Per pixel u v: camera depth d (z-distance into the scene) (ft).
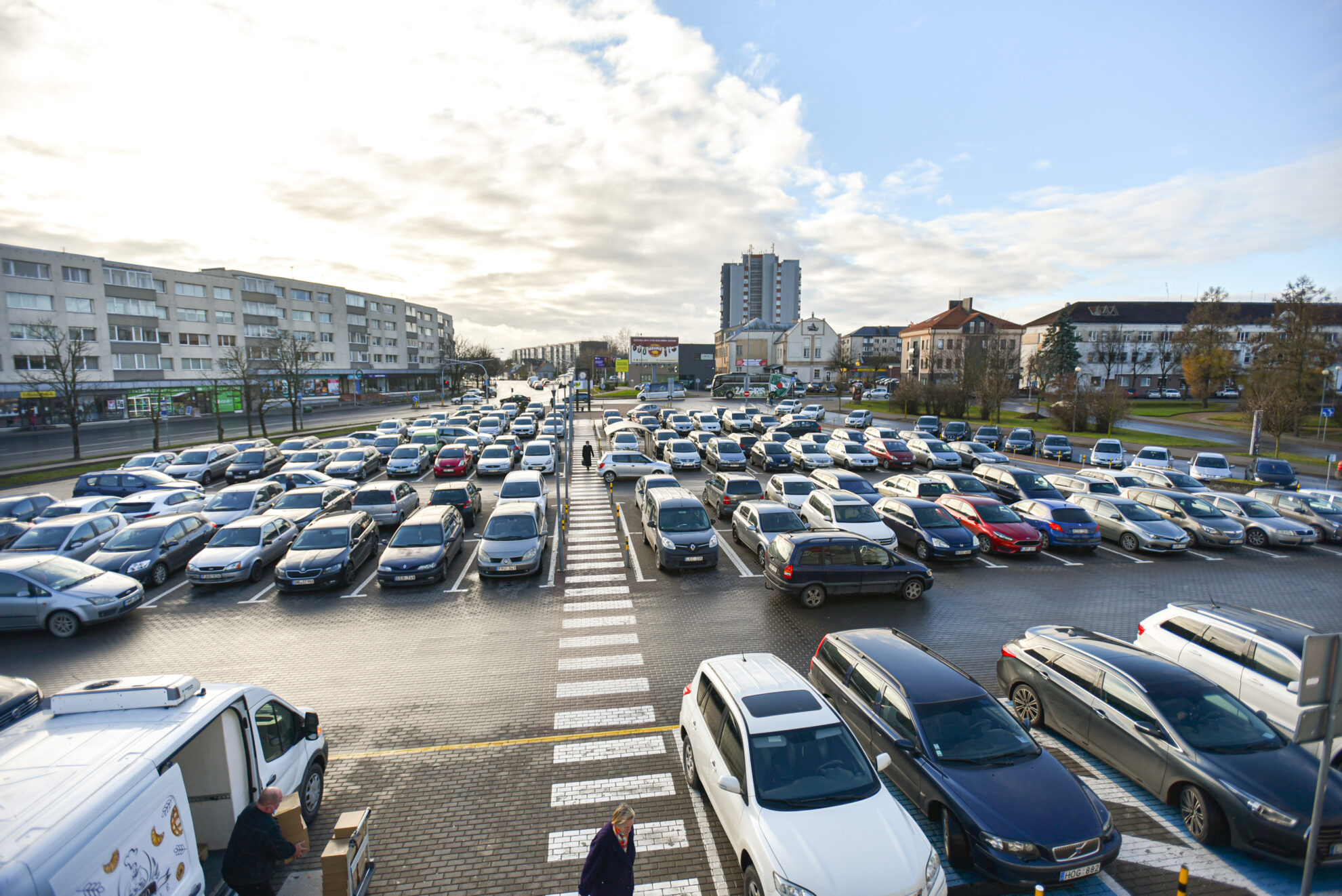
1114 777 25.09
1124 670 25.39
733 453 103.76
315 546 49.88
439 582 49.55
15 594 38.99
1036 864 18.63
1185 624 31.12
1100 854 19.07
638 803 23.54
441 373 328.70
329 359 279.08
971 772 21.21
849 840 17.75
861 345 405.39
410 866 20.38
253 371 204.44
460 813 23.00
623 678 33.63
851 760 20.17
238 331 234.58
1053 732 28.17
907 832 18.29
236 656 36.68
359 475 92.48
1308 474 107.45
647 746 27.32
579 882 18.54
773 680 23.08
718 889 19.48
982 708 23.27
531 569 49.98
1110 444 109.60
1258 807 20.35
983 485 69.10
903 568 45.27
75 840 12.14
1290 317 171.73
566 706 30.71
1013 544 56.29
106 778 13.71
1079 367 248.11
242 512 63.41
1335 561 57.06
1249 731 23.02
